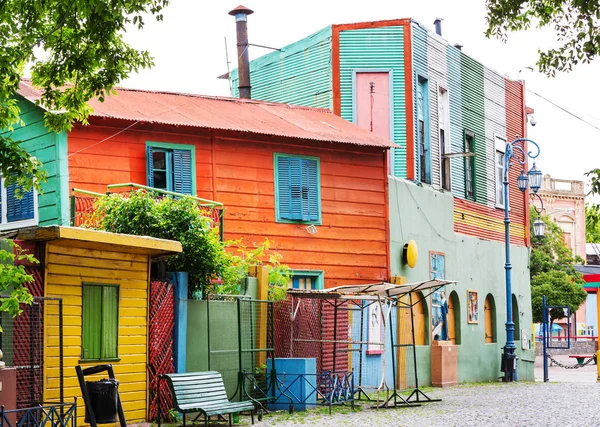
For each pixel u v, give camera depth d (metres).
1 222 19.42
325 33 26.62
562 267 49.16
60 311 12.63
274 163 21.72
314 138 21.56
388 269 23.39
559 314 48.38
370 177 23.45
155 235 16.27
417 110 26.16
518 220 32.03
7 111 13.26
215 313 16.67
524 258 32.06
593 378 32.00
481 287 28.70
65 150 18.56
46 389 13.16
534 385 25.48
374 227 23.33
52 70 13.57
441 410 17.22
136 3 12.62
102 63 13.56
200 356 16.25
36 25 12.91
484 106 30.12
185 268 16.45
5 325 12.47
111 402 12.82
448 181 27.44
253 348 17.08
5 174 12.48
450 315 26.89
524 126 33.09
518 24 14.03
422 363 24.42
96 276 14.29
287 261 21.69
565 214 64.44
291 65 27.73
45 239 13.18
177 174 20.05
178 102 21.75
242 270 17.98
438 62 27.33
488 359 28.66
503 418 15.80
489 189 30.03
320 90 26.72
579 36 13.80
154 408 15.19
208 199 20.50
